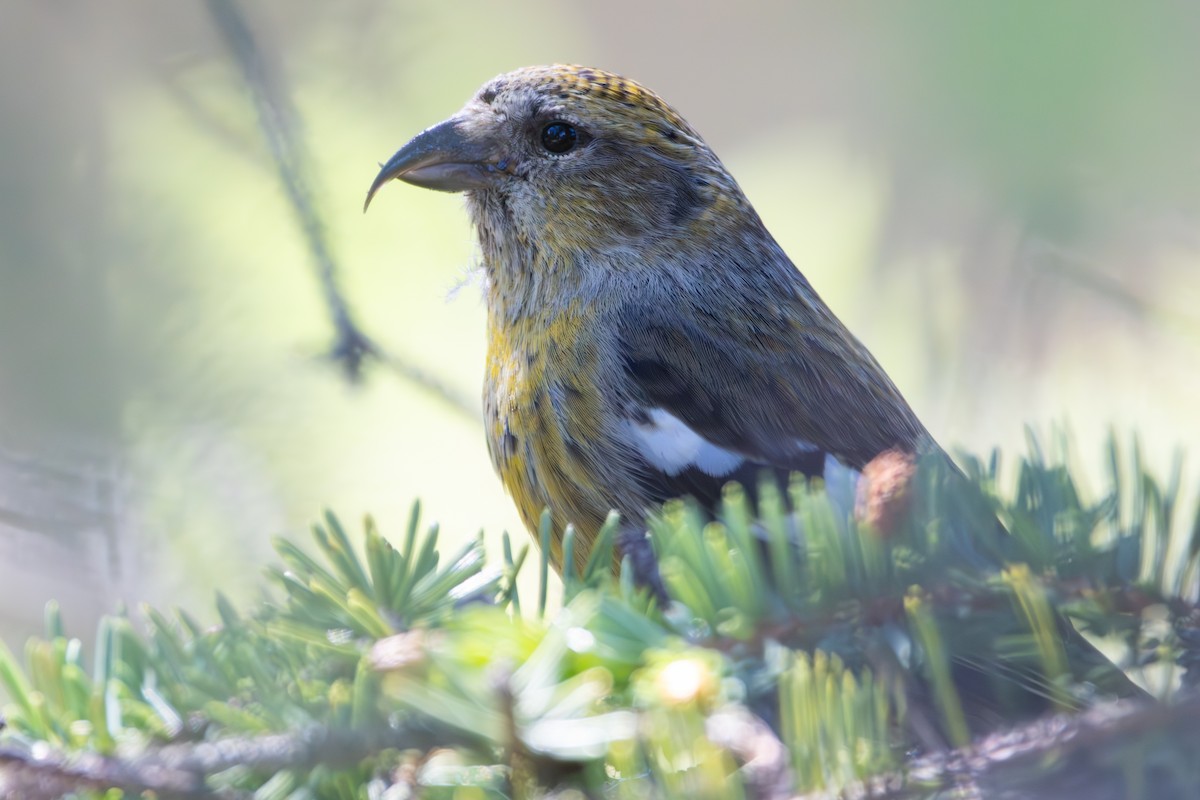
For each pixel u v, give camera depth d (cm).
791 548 554
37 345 1095
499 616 511
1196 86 1269
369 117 1088
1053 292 1259
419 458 1097
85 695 523
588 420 900
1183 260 1249
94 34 1155
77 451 1072
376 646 504
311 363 1070
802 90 1680
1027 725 506
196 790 496
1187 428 1213
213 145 1073
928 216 1319
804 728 477
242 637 539
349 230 1071
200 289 1085
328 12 1089
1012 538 541
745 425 898
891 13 1391
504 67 1151
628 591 541
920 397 1269
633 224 962
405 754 507
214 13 1003
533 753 486
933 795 494
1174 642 533
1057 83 1285
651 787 483
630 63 1753
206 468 1067
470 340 1112
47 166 1130
